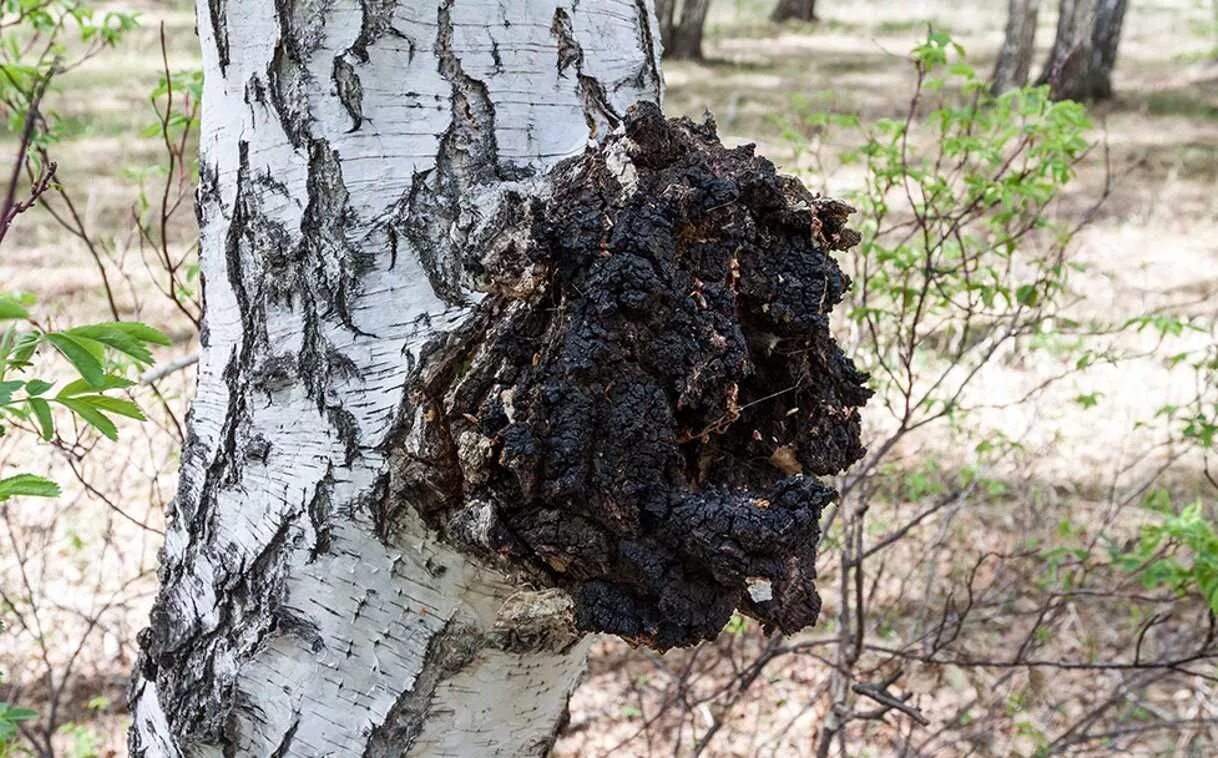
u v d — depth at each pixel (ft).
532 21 5.12
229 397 5.31
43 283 14.84
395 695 5.21
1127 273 18.67
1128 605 11.00
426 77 5.09
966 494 9.43
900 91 31.32
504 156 5.10
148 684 5.58
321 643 5.22
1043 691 9.83
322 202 5.12
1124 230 21.12
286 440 5.20
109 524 9.48
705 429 5.02
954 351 13.03
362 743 5.23
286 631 5.24
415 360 5.03
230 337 5.31
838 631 8.56
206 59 5.34
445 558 5.12
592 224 4.90
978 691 9.09
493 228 4.97
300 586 5.21
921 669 10.39
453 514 5.05
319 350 5.13
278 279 5.18
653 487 4.91
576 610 5.01
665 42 39.04
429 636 5.17
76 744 8.36
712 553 4.86
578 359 4.86
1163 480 12.75
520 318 4.94
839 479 9.18
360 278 5.09
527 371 4.92
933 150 15.56
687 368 4.93
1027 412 13.15
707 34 45.65
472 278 5.02
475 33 5.09
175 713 5.43
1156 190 23.76
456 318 5.02
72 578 10.11
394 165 5.09
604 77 5.21
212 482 5.37
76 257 15.92
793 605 5.10
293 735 5.27
